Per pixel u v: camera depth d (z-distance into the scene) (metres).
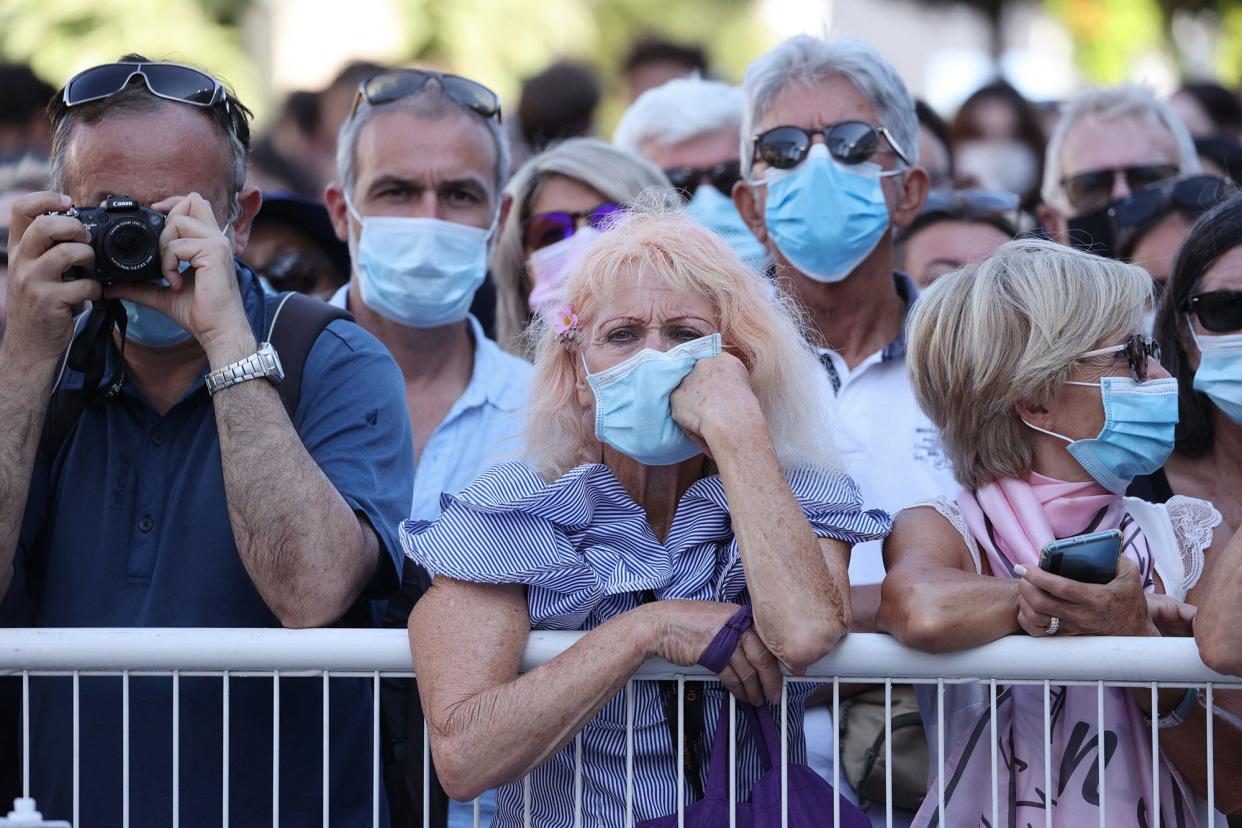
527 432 10.16
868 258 14.13
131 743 9.81
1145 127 18.33
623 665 8.97
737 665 8.97
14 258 9.84
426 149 14.41
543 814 9.62
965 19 48.50
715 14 53.59
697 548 9.70
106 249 9.77
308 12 42.34
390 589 10.44
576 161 16.11
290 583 9.61
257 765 9.88
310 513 9.66
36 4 37.47
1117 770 9.52
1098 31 43.09
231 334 9.82
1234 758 9.52
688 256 9.62
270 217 16.97
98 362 10.06
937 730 9.92
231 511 9.70
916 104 20.80
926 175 14.56
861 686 11.85
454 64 41.41
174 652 9.23
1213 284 11.69
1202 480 12.16
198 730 9.81
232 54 39.47
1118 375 9.81
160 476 10.16
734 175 17.22
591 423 9.95
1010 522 10.02
